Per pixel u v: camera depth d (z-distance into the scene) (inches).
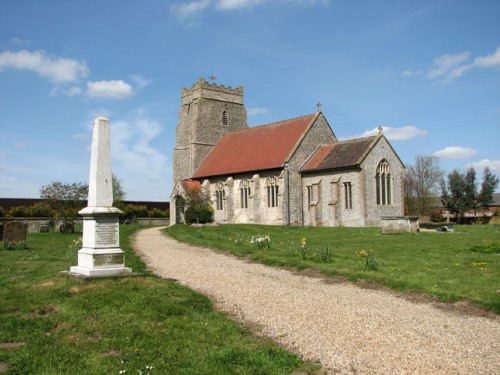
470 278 601.9
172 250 1048.8
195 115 2613.2
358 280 628.1
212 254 964.6
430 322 436.1
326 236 1397.6
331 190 1932.8
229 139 2583.7
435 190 3417.8
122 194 3617.1
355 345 376.5
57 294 507.2
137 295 495.2
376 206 1875.0
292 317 461.1
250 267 778.2
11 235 1091.9
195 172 2566.4
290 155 2018.9
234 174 2245.3
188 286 607.5
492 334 397.1
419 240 1202.0
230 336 393.7
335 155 1987.0
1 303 478.0
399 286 575.8
